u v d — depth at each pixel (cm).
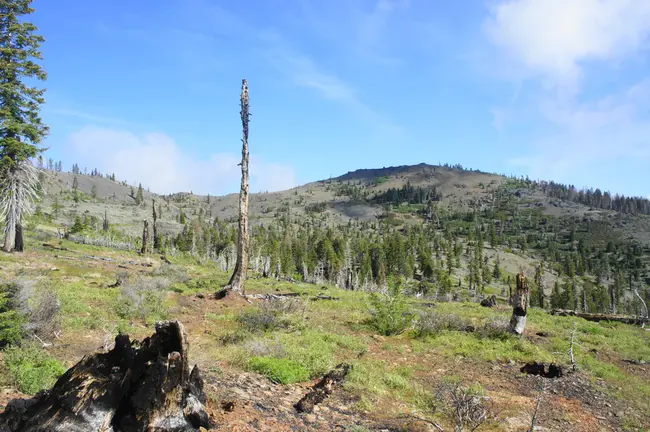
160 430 451
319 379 949
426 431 711
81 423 428
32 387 638
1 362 744
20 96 2947
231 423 609
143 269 3152
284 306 1605
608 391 1085
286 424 659
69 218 11881
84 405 437
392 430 705
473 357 1290
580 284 14362
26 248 3422
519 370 1200
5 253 2856
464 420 743
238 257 1961
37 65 2928
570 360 1320
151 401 458
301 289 2938
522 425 798
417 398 909
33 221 4881
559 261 18038
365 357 1185
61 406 439
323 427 681
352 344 1279
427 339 1448
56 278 1964
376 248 12631
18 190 2978
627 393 1088
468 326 1623
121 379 466
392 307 1542
